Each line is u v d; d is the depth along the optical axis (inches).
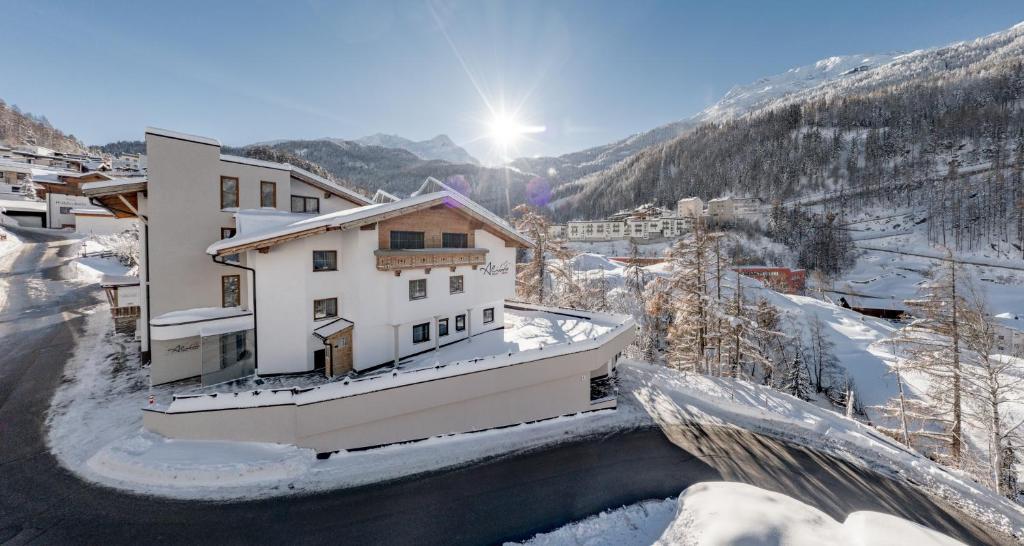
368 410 500.7
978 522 478.6
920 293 1018.7
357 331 612.4
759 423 674.8
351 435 498.0
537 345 758.5
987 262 3083.2
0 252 1624.0
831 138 6176.2
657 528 408.5
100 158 3786.9
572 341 753.0
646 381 830.5
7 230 1988.2
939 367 877.8
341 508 406.0
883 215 4429.1
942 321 840.9
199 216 668.7
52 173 2367.1
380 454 500.1
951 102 6186.0
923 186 4626.0
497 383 594.6
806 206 4963.1
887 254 3609.7
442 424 561.9
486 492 455.8
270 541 358.3
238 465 428.1
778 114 7268.7
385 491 439.2
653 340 1524.4
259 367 597.6
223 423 461.7
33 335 852.0
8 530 346.6
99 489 395.9
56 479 406.6
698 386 816.3
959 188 4163.4
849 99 7155.5
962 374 820.6
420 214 703.7
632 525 411.8
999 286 2669.8
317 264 619.2
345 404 486.9
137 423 504.7
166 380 611.2
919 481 543.8
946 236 3663.9
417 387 530.9
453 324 778.2
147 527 360.2
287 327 602.2
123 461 421.7
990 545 446.3
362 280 614.5
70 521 358.9
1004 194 3801.7
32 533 345.1
